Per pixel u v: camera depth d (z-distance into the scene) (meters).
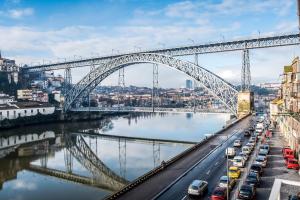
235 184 43.34
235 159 53.06
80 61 186.50
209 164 54.28
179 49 140.38
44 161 91.19
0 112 152.12
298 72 66.31
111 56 166.25
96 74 171.25
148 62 146.12
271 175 47.53
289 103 79.12
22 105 169.62
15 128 153.75
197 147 69.12
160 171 49.75
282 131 88.31
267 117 130.62
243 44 123.44
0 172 79.56
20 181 71.75
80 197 59.47
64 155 99.12
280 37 114.00
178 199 37.94
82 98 199.38
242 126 103.88
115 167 81.00
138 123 190.88
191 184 39.50
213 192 37.56
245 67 126.75
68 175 76.44
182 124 183.00
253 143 69.25
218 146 70.62
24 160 92.38
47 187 66.69
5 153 101.38
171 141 116.94
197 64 135.38
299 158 52.53
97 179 72.31
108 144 116.25
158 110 151.12
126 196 38.81
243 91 129.75
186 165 53.50
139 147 107.94
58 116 184.50
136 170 77.06
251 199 36.78
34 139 128.12
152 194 39.34
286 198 30.23
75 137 133.75
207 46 132.50
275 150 65.50
